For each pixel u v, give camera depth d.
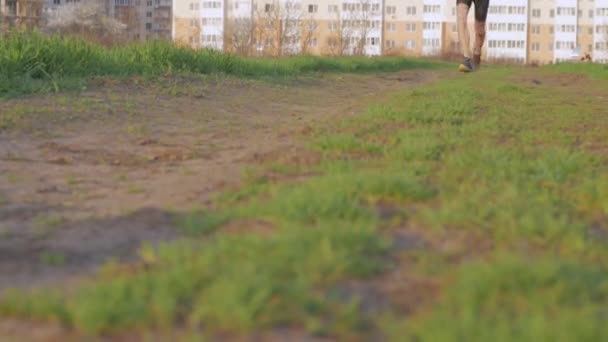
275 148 5.54
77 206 3.89
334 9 50.22
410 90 11.45
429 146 5.18
